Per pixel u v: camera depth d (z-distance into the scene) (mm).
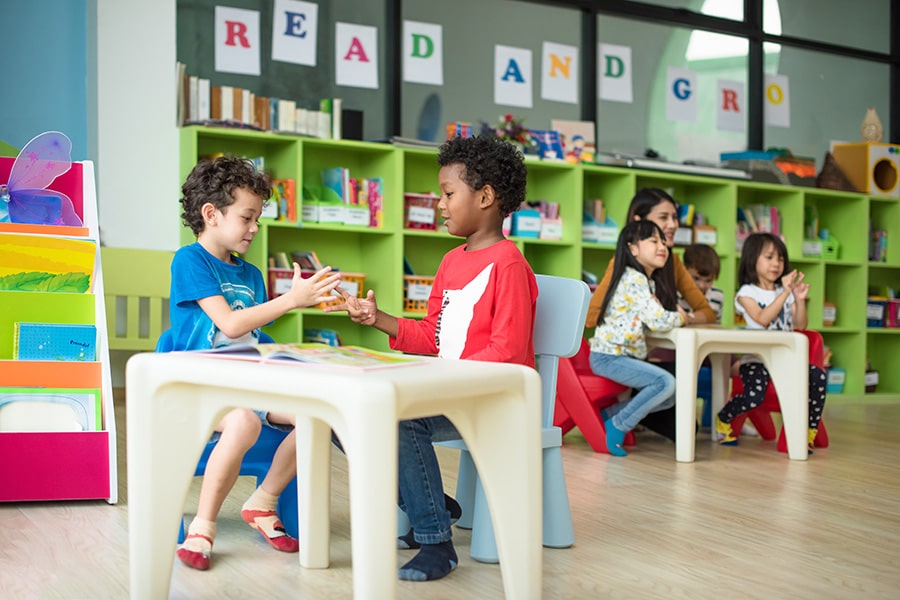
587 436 3080
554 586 1566
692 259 4016
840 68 5746
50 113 4012
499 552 1370
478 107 4680
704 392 3646
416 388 1158
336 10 4359
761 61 5398
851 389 5293
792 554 1805
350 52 4387
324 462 1640
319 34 4320
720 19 5258
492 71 4711
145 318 4086
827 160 5367
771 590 1566
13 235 2258
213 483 1660
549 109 4859
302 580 1576
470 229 1854
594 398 3125
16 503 2125
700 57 5266
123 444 2912
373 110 4438
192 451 1342
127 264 3836
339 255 4336
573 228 4504
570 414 3127
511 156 1864
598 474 2660
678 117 5207
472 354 1774
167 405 1332
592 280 4555
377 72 4449
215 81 4113
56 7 4012
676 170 4738
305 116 4109
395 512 1118
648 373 2973
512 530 1356
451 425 1704
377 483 1105
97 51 3814
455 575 1633
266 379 1199
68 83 4039
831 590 1573
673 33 5191
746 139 5414
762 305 3416
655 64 5137
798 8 5566
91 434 2127
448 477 2518
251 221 1844
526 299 1757
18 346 2219
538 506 1365
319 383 1148
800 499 2340
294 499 1782
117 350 4090
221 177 1810
